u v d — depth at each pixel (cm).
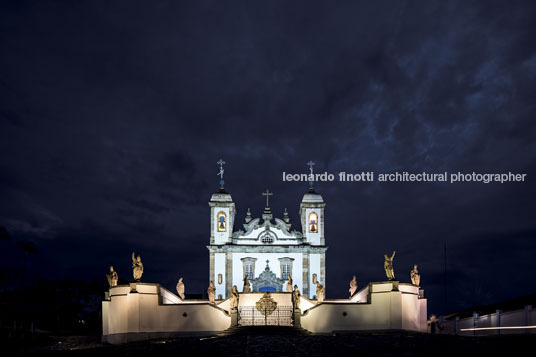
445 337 2777
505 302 4759
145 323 3884
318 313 3966
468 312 4734
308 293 6116
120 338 3822
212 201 6344
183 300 4709
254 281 6125
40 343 4169
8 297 6462
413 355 2139
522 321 3309
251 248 6191
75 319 6594
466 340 2538
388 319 3947
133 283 3909
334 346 2527
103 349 2798
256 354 2341
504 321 3488
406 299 4019
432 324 4319
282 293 4256
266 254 6194
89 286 6862
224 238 6275
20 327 5406
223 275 6153
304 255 6197
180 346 2744
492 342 2388
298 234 6294
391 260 4075
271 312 4191
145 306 3906
